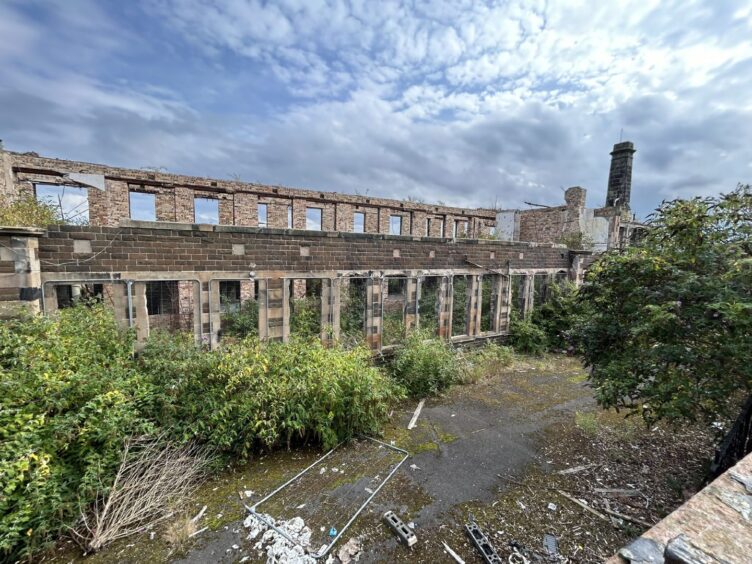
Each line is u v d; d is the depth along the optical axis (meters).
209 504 4.16
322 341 7.89
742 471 1.31
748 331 3.54
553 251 12.76
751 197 3.93
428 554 3.53
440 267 9.85
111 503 3.74
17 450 3.17
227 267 6.69
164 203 13.82
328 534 3.76
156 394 4.55
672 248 4.39
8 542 3.10
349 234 8.12
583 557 3.47
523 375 8.91
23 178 11.41
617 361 4.67
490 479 4.70
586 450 5.40
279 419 5.08
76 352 4.18
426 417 6.51
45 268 5.18
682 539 0.98
